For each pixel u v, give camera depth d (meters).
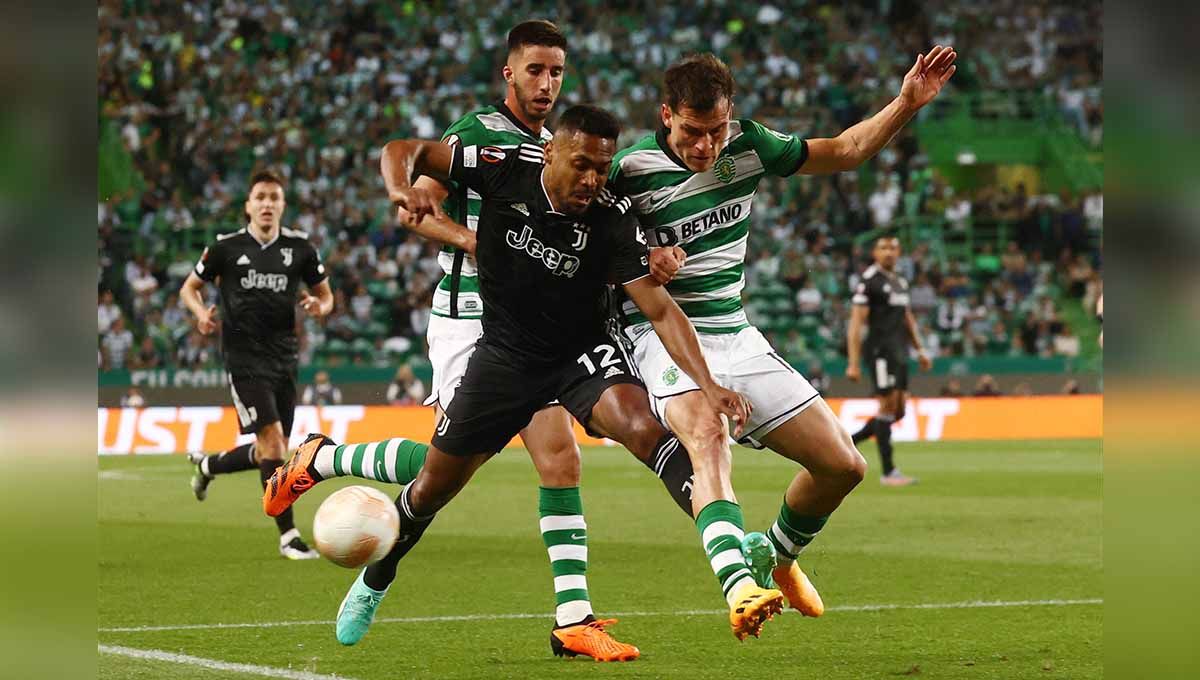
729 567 11.69
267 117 71.19
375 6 75.69
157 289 62.53
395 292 63.97
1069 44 79.44
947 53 14.20
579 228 12.77
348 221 67.00
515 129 15.84
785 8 79.69
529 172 12.88
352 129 71.81
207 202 67.62
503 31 76.62
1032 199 71.50
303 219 66.94
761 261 66.88
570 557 14.48
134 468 41.75
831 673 13.16
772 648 14.59
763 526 28.11
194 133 69.50
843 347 65.06
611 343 13.66
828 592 18.88
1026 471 39.66
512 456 46.28
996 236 70.50
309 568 21.56
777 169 14.39
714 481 12.47
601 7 78.50
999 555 22.83
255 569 21.47
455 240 13.70
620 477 38.62
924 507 30.55
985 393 58.94
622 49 77.50
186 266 63.81
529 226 12.85
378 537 12.29
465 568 21.59
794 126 76.38
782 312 65.94
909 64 78.81
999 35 79.50
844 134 14.52
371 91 73.38
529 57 15.55
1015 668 13.36
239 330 24.27
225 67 72.00
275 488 15.36
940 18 79.94
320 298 25.33
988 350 64.62
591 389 13.34
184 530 27.17
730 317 14.91
